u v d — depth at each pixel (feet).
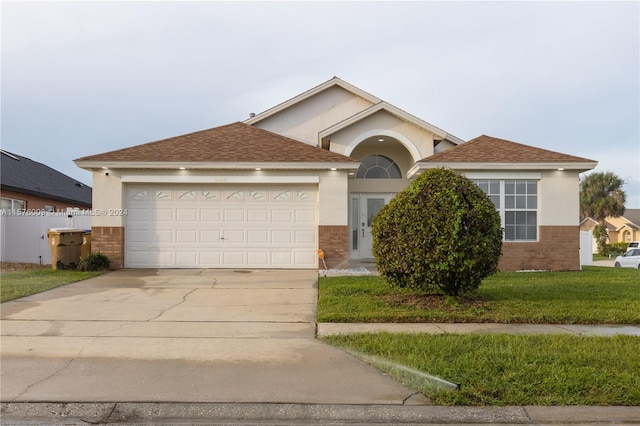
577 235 46.34
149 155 43.91
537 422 13.74
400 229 27.32
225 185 45.06
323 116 61.87
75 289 33.50
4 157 71.97
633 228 174.09
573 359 17.70
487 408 14.24
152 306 28.14
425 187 27.53
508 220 46.62
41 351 19.29
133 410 14.16
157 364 17.80
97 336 21.57
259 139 48.26
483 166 45.65
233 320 24.88
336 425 13.62
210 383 15.94
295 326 23.66
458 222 25.94
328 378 16.43
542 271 45.34
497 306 27.09
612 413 14.02
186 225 44.86
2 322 24.06
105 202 44.01
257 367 17.51
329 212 44.60
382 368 17.34
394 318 24.72
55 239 43.86
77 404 14.34
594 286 34.65
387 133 52.16
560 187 46.60
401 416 13.99
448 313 25.38
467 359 17.71
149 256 44.57
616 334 21.52
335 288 32.81
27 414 13.98
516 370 16.65
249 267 44.88
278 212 45.24
